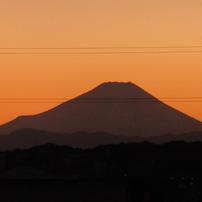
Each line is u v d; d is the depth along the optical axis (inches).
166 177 6097.4
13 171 4766.2
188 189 5753.0
